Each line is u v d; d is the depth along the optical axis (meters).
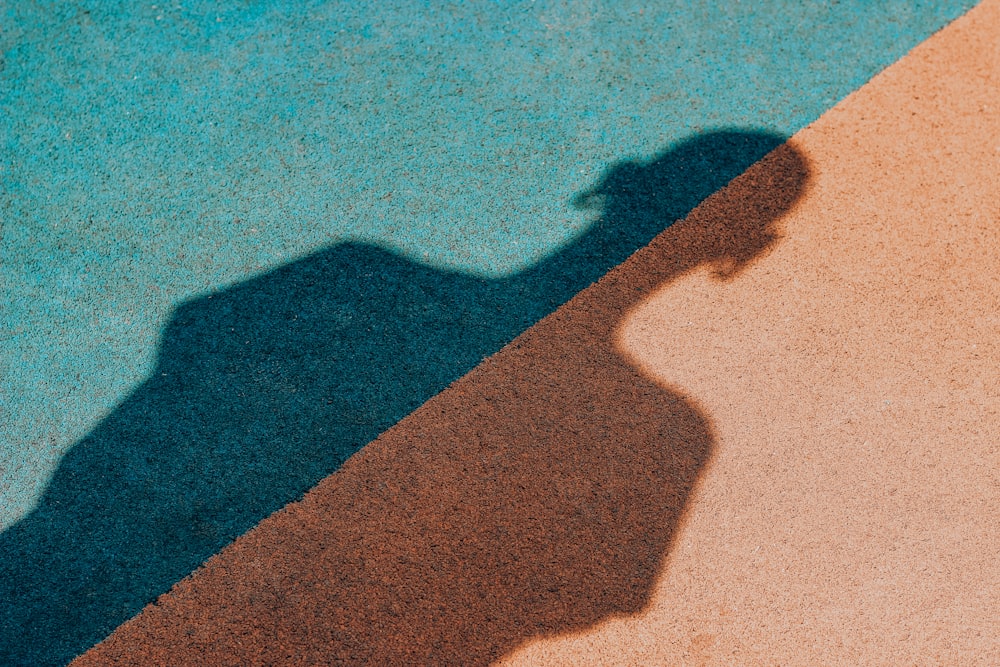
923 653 2.81
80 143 3.78
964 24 4.07
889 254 3.48
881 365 3.26
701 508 3.03
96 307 3.44
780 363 3.28
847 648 2.82
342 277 3.50
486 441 3.15
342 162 3.75
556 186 3.69
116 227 3.60
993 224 3.53
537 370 3.28
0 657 2.83
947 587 2.89
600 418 3.18
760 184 3.67
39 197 3.66
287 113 3.86
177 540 3.01
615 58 3.99
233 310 3.43
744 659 2.82
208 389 3.28
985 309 3.36
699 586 2.92
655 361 3.29
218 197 3.66
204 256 3.54
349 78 3.95
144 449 3.17
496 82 3.94
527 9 4.12
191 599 2.91
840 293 3.41
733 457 3.11
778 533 2.98
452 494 3.06
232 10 4.11
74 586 2.94
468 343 3.35
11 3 4.11
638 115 3.85
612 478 3.08
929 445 3.11
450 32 4.07
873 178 3.66
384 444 3.16
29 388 3.28
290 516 3.04
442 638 2.85
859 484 3.05
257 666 2.82
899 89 3.89
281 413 3.23
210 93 3.91
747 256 3.51
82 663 2.83
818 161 3.71
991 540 2.96
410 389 3.26
